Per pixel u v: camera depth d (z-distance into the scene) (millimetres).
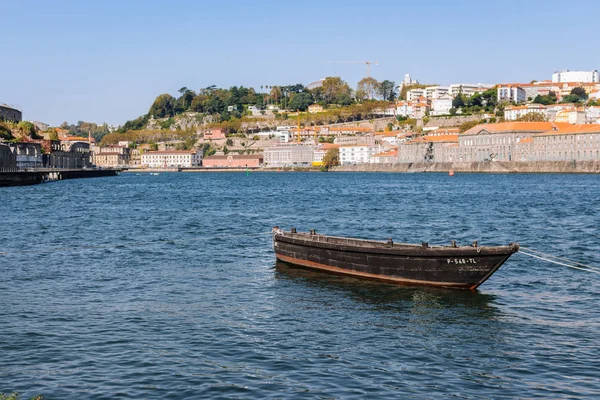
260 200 137875
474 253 41094
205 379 27281
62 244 64375
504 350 31062
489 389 26516
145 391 26109
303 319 36188
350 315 37094
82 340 32031
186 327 34344
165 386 26578
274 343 31859
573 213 103188
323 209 113312
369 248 45156
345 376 27766
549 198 141750
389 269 44562
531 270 49562
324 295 41750
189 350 30703
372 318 36500
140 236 71125
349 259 46656
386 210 111188
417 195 157000
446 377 27750
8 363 28906
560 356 30203
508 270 49500
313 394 25922
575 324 35312
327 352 30672
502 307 38875
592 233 75312
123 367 28516
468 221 91312
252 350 30781
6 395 23844
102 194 156000
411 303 39719
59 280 46094
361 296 41438
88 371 28047
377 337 33031
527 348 31359
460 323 35594
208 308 38375
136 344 31469
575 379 27500
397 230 80438
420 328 34656
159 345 31375
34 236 71000
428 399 25594
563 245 65125
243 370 28297
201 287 44125
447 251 41938
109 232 75125
